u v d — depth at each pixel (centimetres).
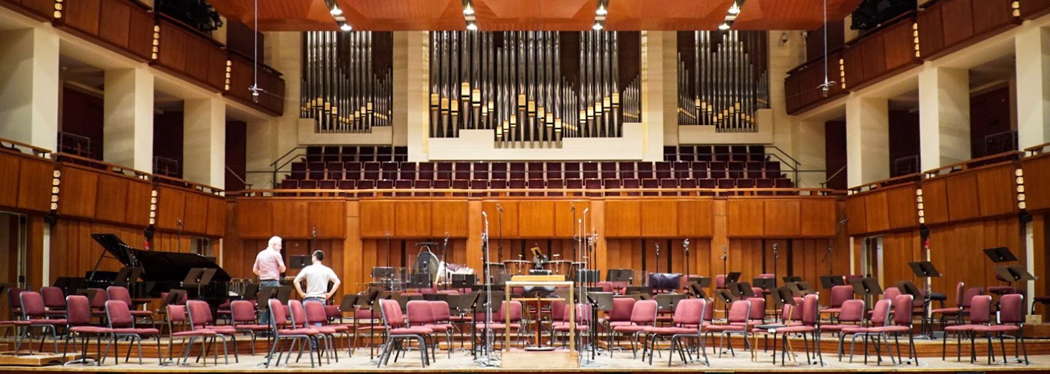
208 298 1694
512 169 2594
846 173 2689
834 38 2494
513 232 2381
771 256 2416
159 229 2133
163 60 2133
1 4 1697
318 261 1547
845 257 2409
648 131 2636
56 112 1861
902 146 2673
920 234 2145
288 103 2681
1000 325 1341
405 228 2370
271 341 1563
